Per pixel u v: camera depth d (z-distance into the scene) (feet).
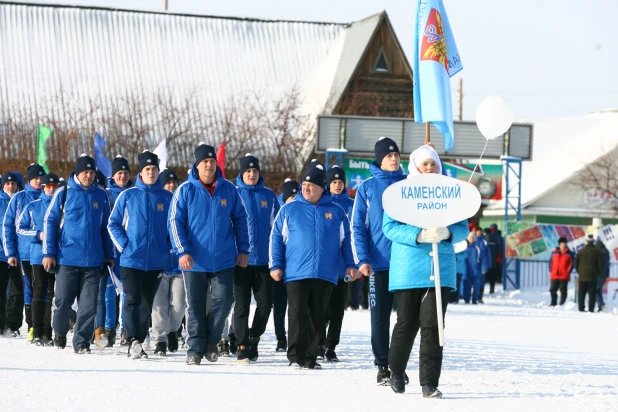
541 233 197.57
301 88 278.05
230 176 249.34
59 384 48.55
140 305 64.08
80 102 262.67
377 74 270.26
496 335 90.68
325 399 45.70
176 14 293.23
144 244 63.87
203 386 49.11
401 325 48.16
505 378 55.31
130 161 244.83
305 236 59.06
